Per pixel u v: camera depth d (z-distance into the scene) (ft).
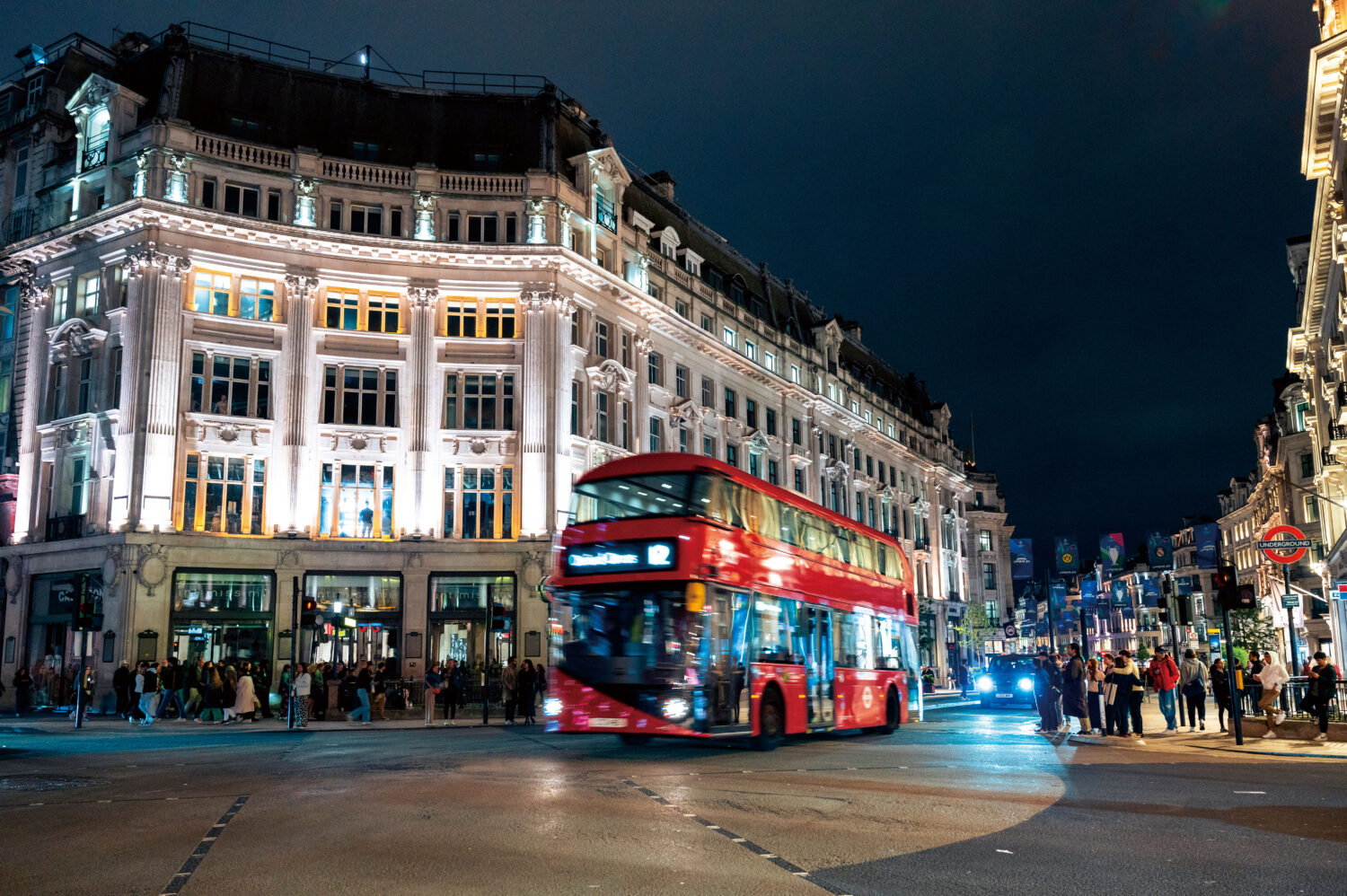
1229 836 29.96
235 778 45.44
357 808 35.35
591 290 133.90
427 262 123.75
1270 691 67.51
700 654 53.83
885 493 224.53
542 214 127.95
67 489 115.24
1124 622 384.27
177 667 97.96
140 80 125.80
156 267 112.27
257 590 112.57
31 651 113.09
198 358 114.83
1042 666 80.18
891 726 78.95
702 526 55.93
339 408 119.65
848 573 74.59
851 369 218.79
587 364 132.05
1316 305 127.24
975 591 296.51
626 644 55.16
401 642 116.16
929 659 235.61
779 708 60.85
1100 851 27.66
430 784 42.60
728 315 168.96
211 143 117.08
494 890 23.18
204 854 27.35
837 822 32.37
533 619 117.39
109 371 113.60
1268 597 228.43
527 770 48.32
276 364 117.70
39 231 122.21
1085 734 70.69
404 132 131.64
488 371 124.36
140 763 53.62
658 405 148.46
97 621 87.04
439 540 118.32
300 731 84.38
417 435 120.26
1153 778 44.29
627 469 59.00
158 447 109.40
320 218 120.88
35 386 119.75
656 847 28.19
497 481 122.83
